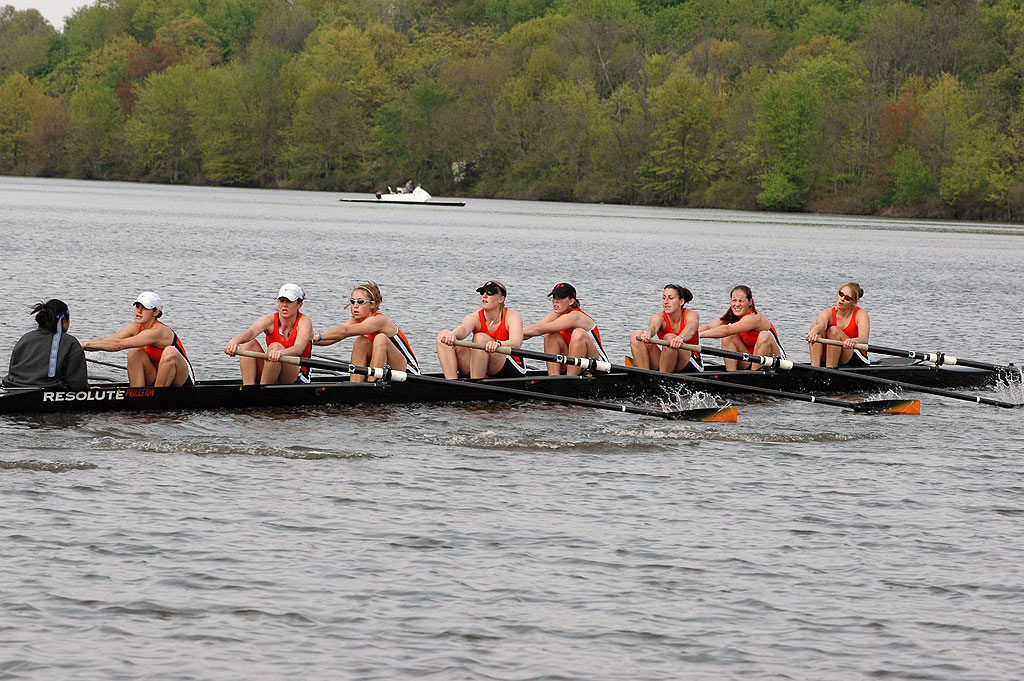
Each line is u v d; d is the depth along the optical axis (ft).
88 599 61.26
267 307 197.47
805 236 515.50
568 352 126.21
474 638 58.34
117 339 106.63
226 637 57.52
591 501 82.58
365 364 118.52
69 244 319.88
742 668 55.98
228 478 85.61
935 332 195.31
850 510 81.92
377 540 72.13
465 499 82.12
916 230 603.26
